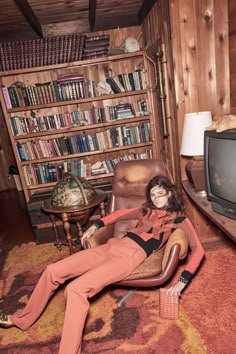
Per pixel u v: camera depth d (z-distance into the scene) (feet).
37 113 10.85
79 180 8.75
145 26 9.72
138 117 10.54
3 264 9.18
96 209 9.93
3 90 10.07
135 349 5.49
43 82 10.68
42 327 6.34
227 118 6.07
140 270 5.96
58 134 11.11
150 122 10.63
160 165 7.73
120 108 10.57
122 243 6.28
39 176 10.91
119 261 5.86
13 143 10.46
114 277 5.68
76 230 10.00
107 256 6.16
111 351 5.49
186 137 7.00
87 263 6.22
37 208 9.91
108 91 10.34
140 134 10.82
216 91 7.50
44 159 10.62
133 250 6.09
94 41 9.77
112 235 7.43
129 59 10.65
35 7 8.54
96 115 10.57
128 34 10.53
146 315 6.33
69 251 9.46
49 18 9.70
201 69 7.30
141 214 6.95
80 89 10.22
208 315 6.14
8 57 9.59
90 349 5.58
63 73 10.65
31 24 8.99
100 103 11.00
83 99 10.16
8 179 19.15
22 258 9.43
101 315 6.48
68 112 10.87
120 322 6.20
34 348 5.81
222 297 6.61
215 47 7.17
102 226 7.19
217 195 5.90
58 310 6.84
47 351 5.70
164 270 5.75
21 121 10.42
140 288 7.26
